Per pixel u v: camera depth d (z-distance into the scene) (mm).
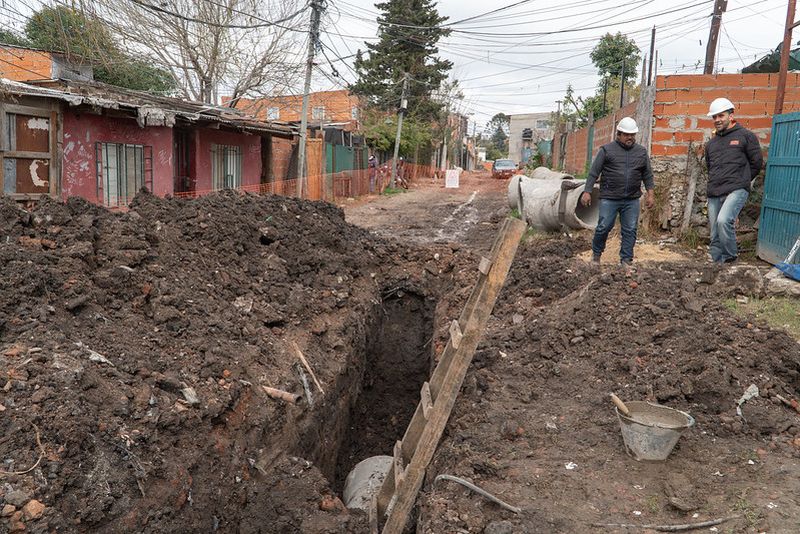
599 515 3154
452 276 8477
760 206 9195
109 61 13398
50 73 15656
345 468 6230
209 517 3604
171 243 5859
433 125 47562
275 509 3986
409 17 41219
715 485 3367
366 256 8547
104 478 3162
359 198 24828
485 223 16656
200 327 4836
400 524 3574
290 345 5508
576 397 4391
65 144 10961
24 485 2902
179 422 3729
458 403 4520
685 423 3645
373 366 7684
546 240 10516
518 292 6887
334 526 3883
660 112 9797
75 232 5105
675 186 9844
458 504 3287
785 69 8828
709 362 4305
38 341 3797
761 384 4207
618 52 29391
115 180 12195
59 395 3371
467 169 74438
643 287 5523
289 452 4523
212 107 14664
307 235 7879
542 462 3658
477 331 3607
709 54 16234
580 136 21781
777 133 8258
